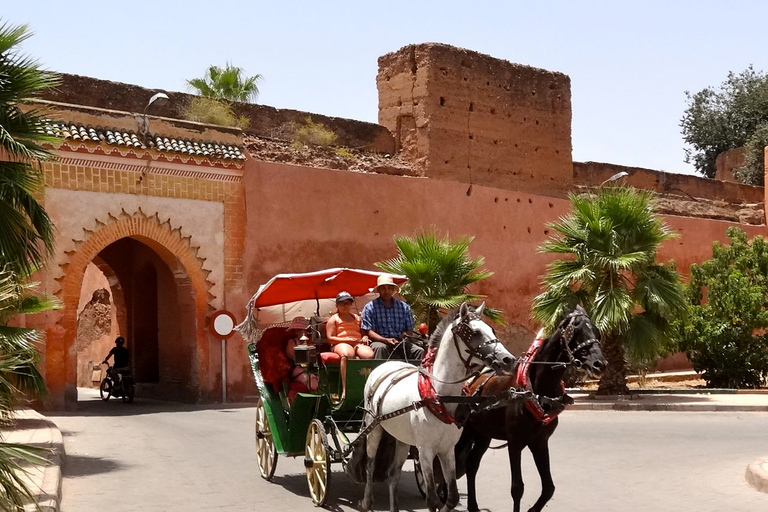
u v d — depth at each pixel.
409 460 12.46
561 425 16.75
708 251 35.38
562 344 8.28
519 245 28.41
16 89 10.84
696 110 53.31
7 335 10.59
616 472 11.19
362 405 9.23
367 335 9.57
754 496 9.39
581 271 19.77
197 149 20.56
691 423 17.06
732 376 25.14
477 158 28.77
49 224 11.45
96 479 10.55
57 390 18.30
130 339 25.38
